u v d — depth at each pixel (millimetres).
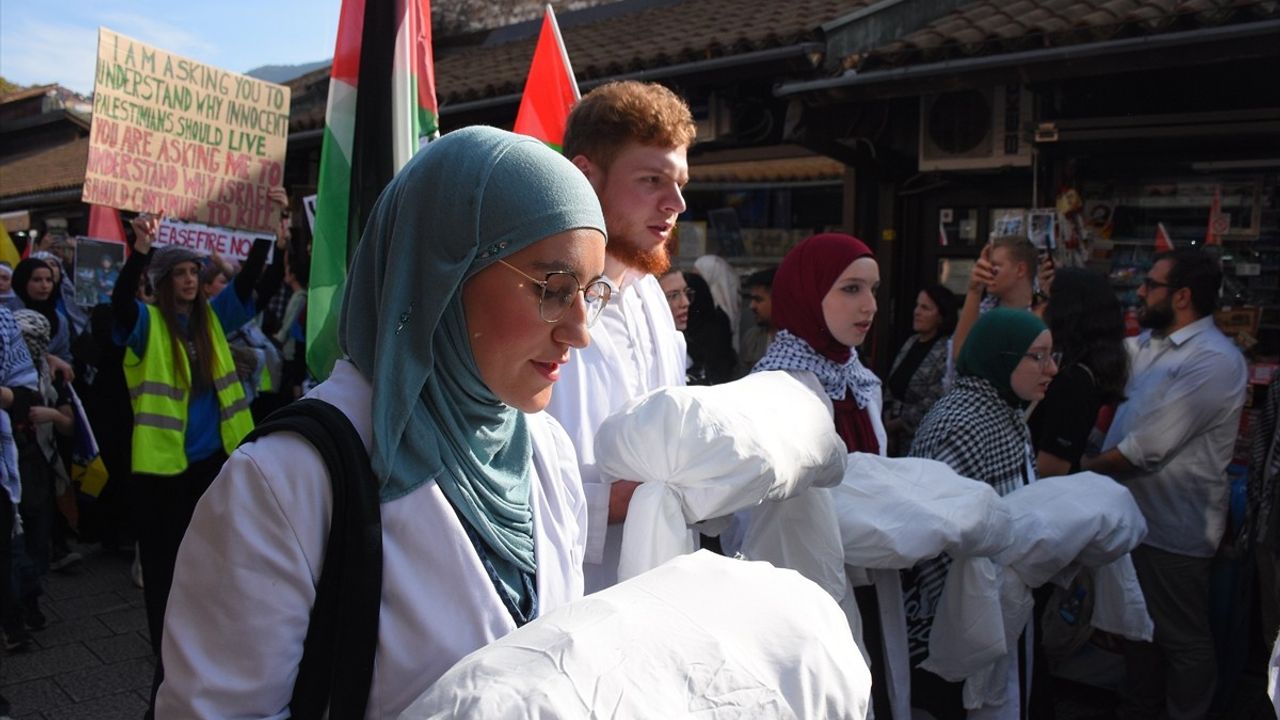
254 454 1157
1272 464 3498
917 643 2650
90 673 4355
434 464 1209
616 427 1856
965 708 2590
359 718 1160
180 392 4297
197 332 4406
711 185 7281
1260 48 3939
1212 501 3637
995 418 2975
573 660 1047
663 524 1772
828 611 1257
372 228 1267
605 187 2115
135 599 5348
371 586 1154
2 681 4254
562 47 3135
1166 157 4773
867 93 4938
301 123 8086
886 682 2512
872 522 2260
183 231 5469
